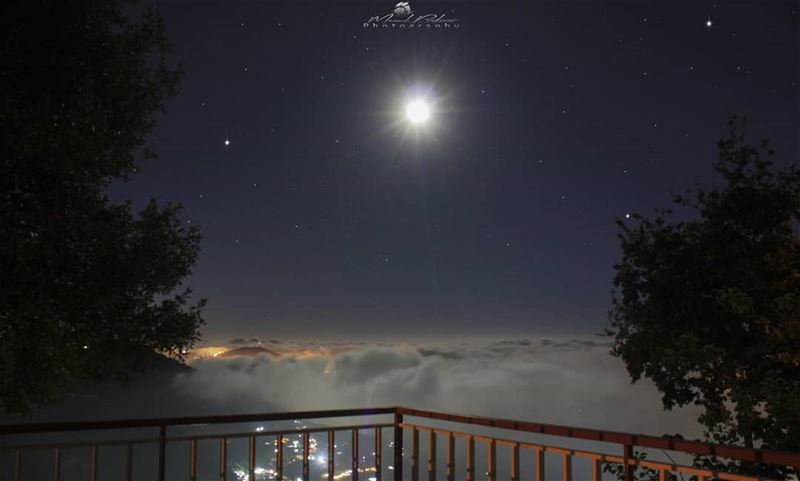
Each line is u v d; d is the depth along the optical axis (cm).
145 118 527
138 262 497
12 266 420
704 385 699
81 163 438
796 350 648
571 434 343
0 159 423
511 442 383
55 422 392
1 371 424
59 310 455
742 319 673
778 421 603
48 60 419
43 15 418
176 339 530
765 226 691
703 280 703
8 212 416
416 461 464
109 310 498
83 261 478
